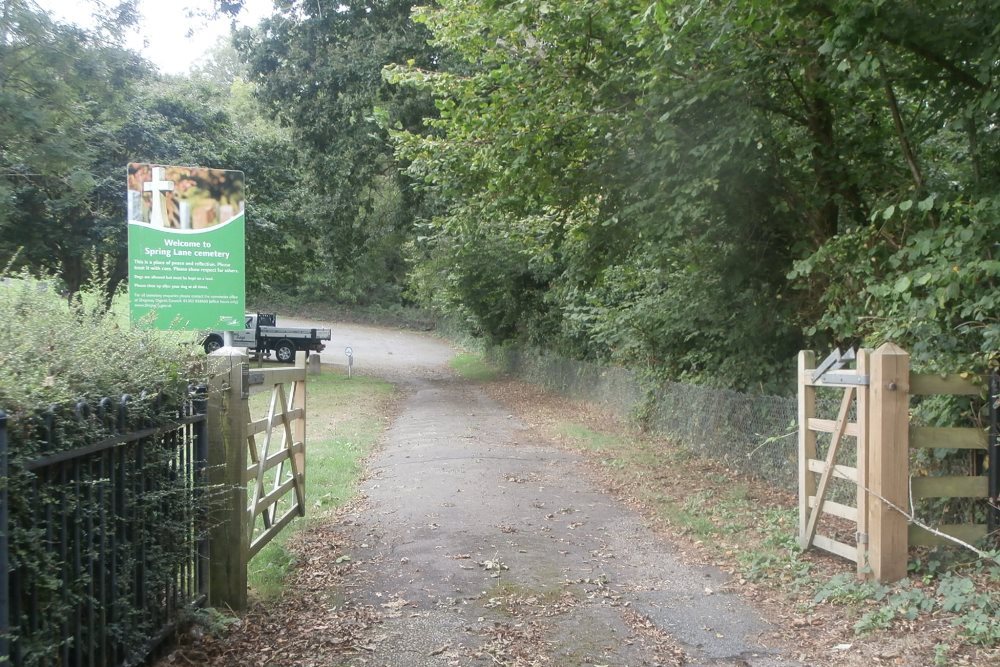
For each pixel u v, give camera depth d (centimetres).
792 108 963
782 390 1072
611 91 968
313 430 1568
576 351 2191
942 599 514
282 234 3084
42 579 310
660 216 955
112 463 376
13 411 300
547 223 1334
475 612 544
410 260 3189
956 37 705
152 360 445
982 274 614
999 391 576
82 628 349
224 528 525
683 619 533
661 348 1441
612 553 691
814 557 654
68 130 1872
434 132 2336
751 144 884
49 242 2414
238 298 597
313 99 2555
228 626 497
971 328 612
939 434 580
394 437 1479
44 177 2062
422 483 995
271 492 659
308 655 468
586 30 935
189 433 475
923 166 957
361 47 2444
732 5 746
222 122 2970
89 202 2327
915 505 643
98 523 364
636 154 991
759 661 465
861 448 588
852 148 959
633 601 568
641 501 893
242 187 600
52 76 1698
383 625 518
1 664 275
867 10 662
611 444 1316
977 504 611
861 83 805
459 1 1087
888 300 739
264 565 630
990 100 670
